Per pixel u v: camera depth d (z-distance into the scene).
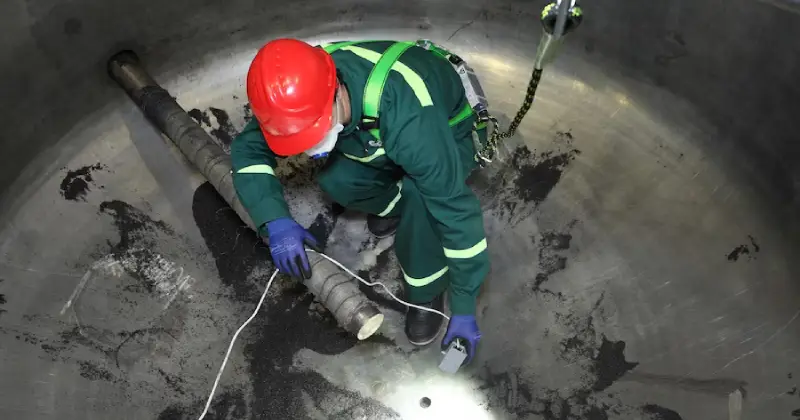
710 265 1.55
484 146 1.37
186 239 1.60
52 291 1.50
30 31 1.51
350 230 1.64
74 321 1.46
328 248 1.61
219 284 1.54
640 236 1.61
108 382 1.38
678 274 1.54
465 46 1.93
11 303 1.47
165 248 1.58
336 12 1.90
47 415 1.32
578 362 1.43
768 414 1.33
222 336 1.46
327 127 1.02
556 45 0.96
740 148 1.64
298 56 0.98
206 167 1.51
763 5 1.42
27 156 1.63
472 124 1.28
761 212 1.59
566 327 1.48
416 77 1.05
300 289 1.53
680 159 1.72
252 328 1.47
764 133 1.58
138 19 1.69
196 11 1.75
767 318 1.46
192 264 1.56
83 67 1.68
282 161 1.71
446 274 1.35
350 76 1.04
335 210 1.66
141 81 1.70
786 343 1.42
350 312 1.27
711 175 1.68
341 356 1.45
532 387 1.40
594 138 1.78
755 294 1.50
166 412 1.36
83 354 1.41
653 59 1.72
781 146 1.54
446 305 1.51
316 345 1.46
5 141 1.58
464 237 1.08
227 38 1.86
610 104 1.82
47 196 1.64
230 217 1.62
